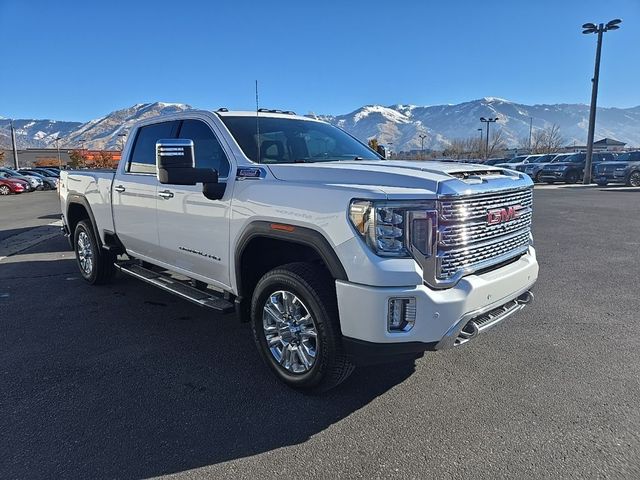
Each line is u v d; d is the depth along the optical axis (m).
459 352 4.10
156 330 4.69
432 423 3.05
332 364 3.17
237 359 4.02
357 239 2.90
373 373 3.74
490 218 3.25
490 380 3.60
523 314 5.03
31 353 4.14
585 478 2.53
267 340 3.62
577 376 3.65
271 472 2.61
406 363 3.91
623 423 3.02
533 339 4.36
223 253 3.89
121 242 5.52
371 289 2.84
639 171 24.23
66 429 3.01
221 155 4.09
